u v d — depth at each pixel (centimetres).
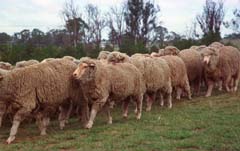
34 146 1058
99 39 4688
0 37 4753
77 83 1247
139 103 1405
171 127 1206
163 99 1820
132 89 1354
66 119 1362
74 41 4612
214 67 1869
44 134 1206
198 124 1226
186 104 1700
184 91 1889
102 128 1229
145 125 1262
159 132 1132
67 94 1221
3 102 1151
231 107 1552
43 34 4934
